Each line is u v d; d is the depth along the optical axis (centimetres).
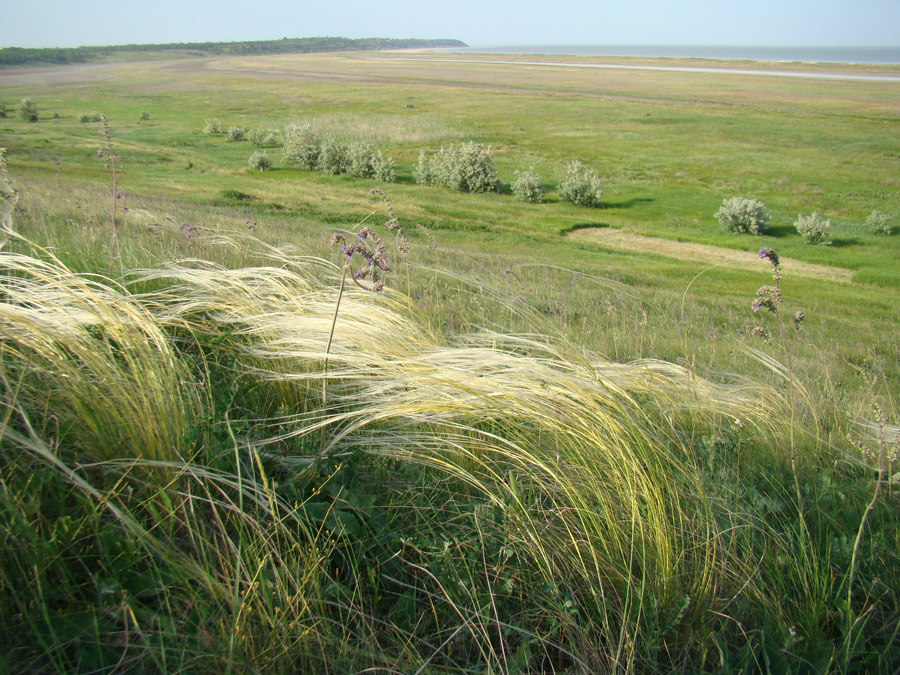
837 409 379
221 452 205
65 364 214
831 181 3966
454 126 6084
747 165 4416
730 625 186
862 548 217
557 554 194
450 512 214
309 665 152
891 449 272
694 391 320
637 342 551
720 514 224
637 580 189
